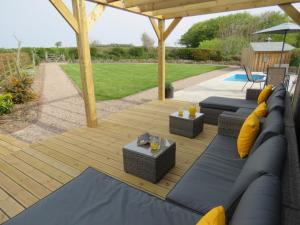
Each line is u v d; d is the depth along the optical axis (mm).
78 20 3244
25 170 2473
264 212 710
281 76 5875
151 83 8641
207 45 18641
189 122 3178
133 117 4250
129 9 4082
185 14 4699
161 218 1240
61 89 7914
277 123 1613
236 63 15977
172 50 18438
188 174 1682
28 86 6449
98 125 3836
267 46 12859
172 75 10977
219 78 10016
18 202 1980
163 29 5184
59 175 2377
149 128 3670
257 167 1051
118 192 1460
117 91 7191
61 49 21156
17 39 6719
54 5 2922
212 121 3756
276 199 790
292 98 3393
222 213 839
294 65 12031
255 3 3869
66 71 13250
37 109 5406
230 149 2088
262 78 8422
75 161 2658
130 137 3328
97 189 1486
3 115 4934
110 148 2986
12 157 2758
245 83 8547
